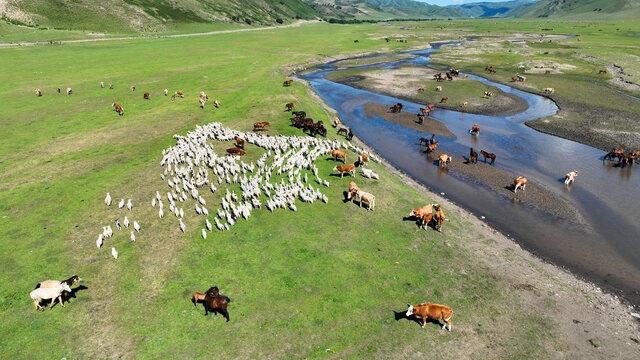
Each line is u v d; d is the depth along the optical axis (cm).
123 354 1262
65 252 1808
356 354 1289
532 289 1697
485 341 1362
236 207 2283
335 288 1611
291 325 1408
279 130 3962
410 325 1427
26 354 1245
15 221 2072
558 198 2788
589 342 1391
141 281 1623
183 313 1455
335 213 2272
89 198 2381
